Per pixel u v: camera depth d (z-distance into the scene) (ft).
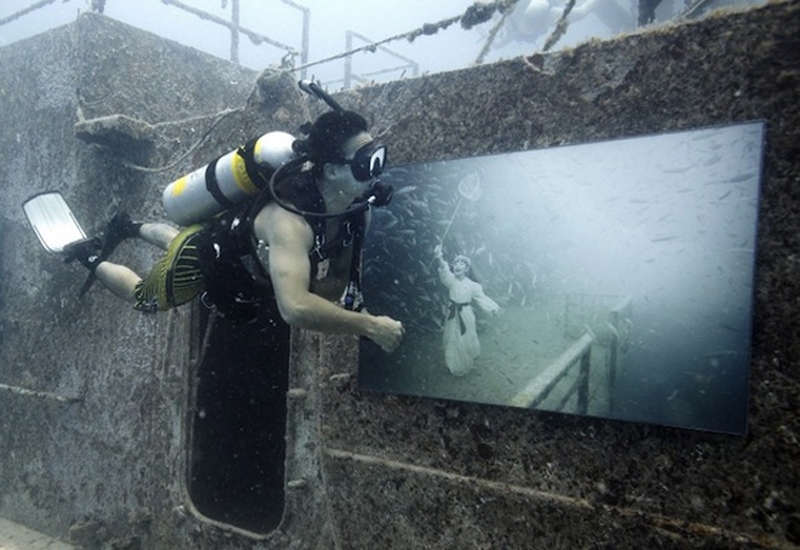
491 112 9.64
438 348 9.68
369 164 7.35
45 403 16.85
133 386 14.84
